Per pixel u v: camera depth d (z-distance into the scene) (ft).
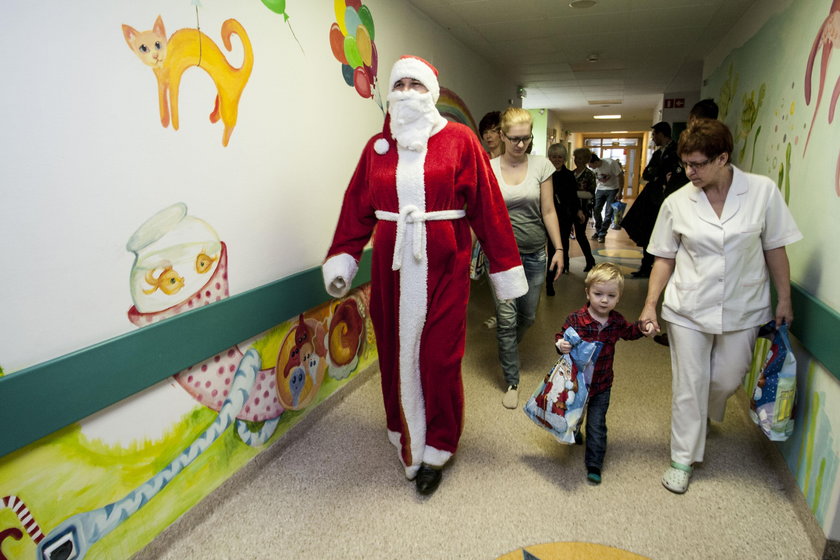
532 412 6.50
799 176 6.56
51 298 4.02
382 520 5.85
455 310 6.03
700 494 6.17
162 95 4.89
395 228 5.86
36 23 3.76
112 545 4.79
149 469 5.11
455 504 6.10
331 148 8.03
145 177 4.77
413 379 6.17
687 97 25.90
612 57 18.34
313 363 7.92
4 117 3.61
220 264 5.81
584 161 20.18
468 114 16.75
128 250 4.65
